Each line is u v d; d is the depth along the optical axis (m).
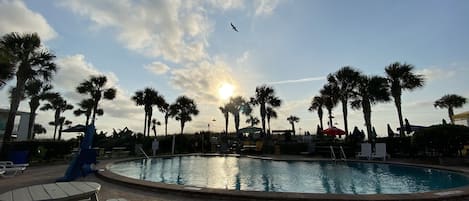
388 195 5.65
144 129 31.58
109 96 26.72
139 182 6.96
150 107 32.72
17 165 9.61
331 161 16.67
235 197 5.68
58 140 16.42
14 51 14.59
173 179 10.86
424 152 16.02
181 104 38.84
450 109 36.50
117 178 7.64
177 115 39.09
